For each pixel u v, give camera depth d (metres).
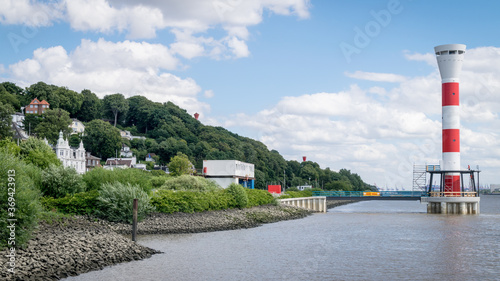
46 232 42.78
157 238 56.78
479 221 92.12
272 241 58.47
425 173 117.88
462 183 115.12
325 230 73.44
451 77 112.00
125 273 36.66
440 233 69.75
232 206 89.38
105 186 61.03
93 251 40.31
